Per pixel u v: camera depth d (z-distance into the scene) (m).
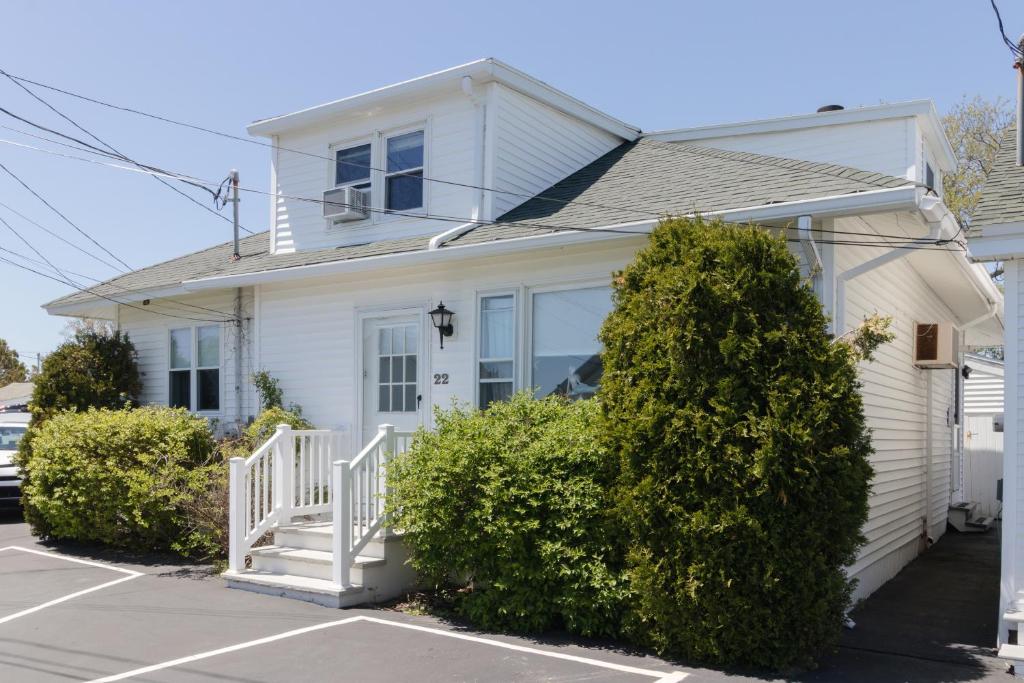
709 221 7.00
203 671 6.03
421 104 11.36
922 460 12.16
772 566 5.91
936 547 12.57
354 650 6.52
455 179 10.95
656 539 6.35
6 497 13.97
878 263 7.81
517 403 7.71
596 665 6.14
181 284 12.61
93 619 7.54
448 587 7.97
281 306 12.20
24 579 9.34
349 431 10.64
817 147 12.67
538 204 10.80
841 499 6.07
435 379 10.33
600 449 6.75
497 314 9.87
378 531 8.30
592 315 9.08
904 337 10.70
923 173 12.67
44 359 13.70
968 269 10.82
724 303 6.32
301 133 12.66
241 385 12.78
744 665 6.15
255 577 8.58
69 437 10.92
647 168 11.38
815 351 6.27
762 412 6.14
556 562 6.77
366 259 10.27
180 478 10.10
